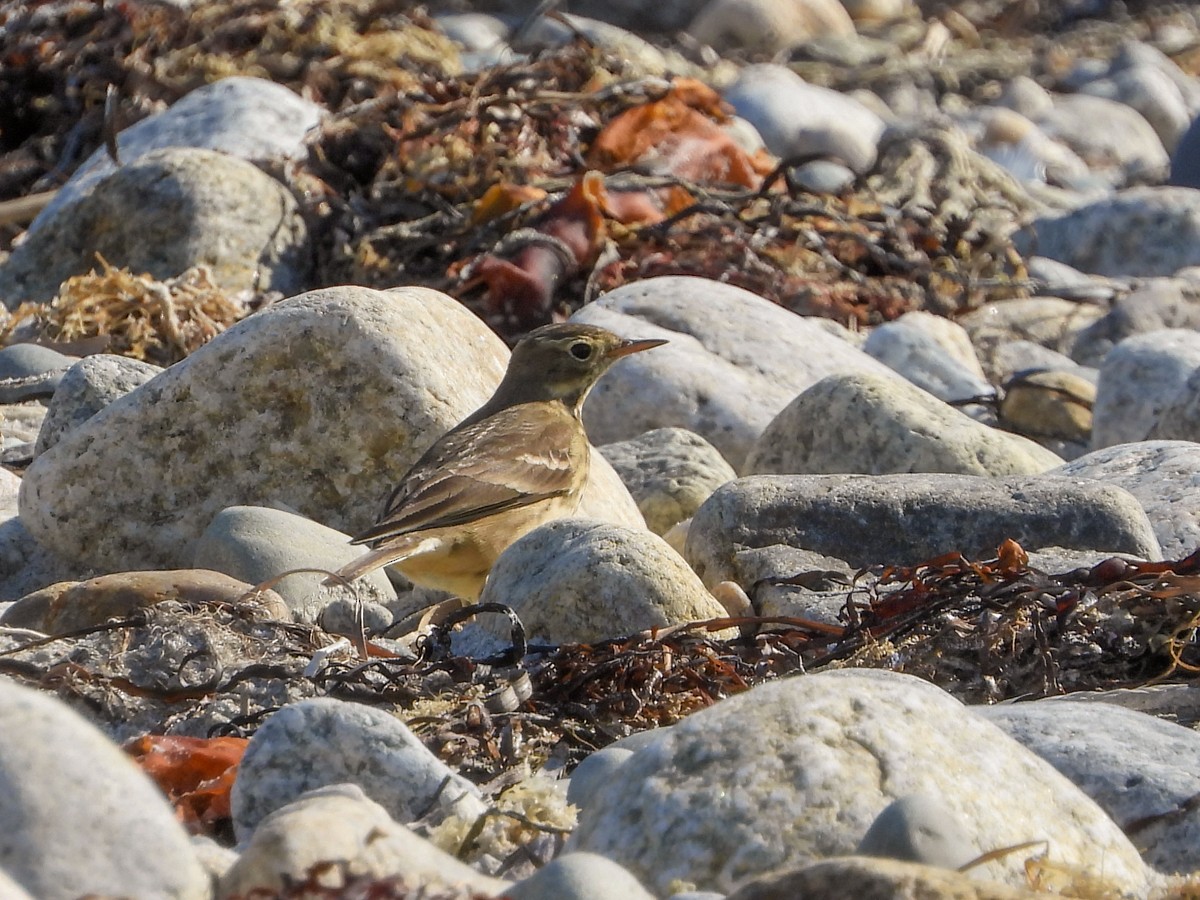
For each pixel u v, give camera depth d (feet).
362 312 43.98
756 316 57.11
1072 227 82.02
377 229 67.26
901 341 63.36
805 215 72.54
